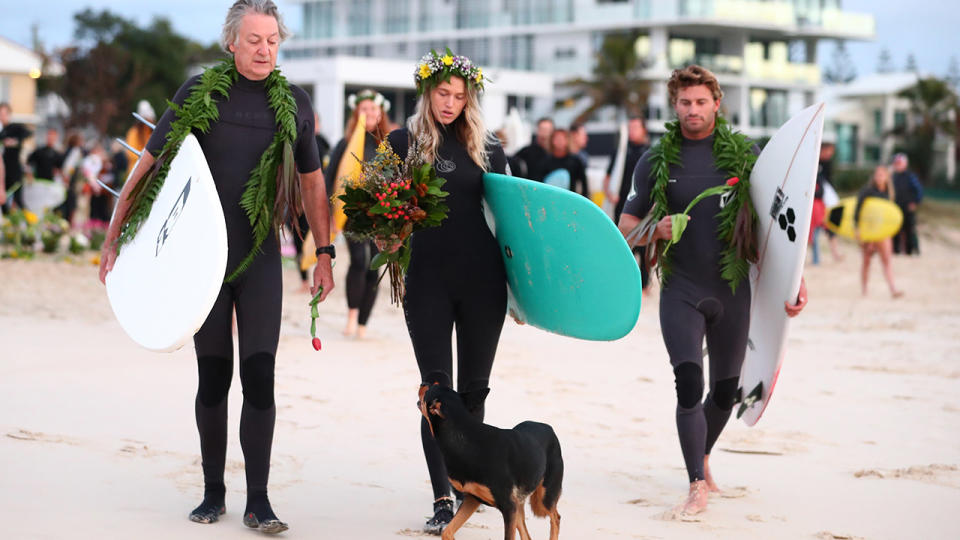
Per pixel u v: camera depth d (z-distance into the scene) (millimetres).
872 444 6062
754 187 4840
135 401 6398
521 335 10172
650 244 4965
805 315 12391
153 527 4031
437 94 4430
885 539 4316
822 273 17594
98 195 18562
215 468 4234
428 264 4406
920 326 11477
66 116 65188
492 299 4445
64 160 19641
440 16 57844
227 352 4219
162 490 4566
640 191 5008
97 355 7934
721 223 4816
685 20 49625
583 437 6055
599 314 4352
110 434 5547
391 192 4156
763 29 52125
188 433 5660
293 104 4215
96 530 3938
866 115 63438
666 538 4238
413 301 4406
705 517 4543
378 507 4523
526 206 4301
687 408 4660
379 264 4320
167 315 3855
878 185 14492
